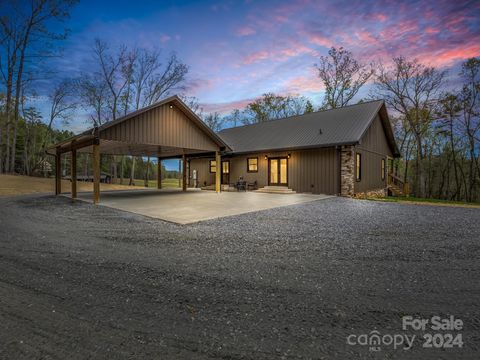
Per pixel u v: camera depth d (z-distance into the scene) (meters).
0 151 24.14
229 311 2.31
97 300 2.50
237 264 3.46
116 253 3.91
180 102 12.13
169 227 5.70
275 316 2.23
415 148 26.22
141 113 11.05
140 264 3.46
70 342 1.87
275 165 16.39
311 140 14.38
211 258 3.70
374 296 2.60
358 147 14.01
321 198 11.70
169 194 14.09
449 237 4.89
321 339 1.92
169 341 1.88
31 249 4.11
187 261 3.57
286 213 7.62
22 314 2.25
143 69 25.55
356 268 3.34
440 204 10.23
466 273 3.19
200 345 1.84
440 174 26.11
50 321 2.14
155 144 11.57
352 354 1.76
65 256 3.78
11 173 22.66
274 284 2.86
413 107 23.34
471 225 5.97
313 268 3.33
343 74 25.38
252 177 17.50
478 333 2.01
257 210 8.09
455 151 24.69
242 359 1.70
